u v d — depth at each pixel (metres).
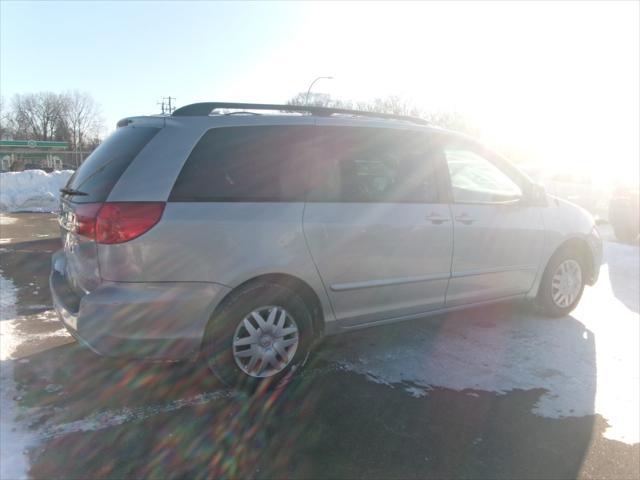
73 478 2.42
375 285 3.57
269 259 3.09
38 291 5.36
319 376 3.55
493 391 3.42
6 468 2.45
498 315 5.02
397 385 3.46
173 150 2.98
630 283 6.61
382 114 3.97
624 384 3.59
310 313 3.45
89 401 3.11
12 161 55.28
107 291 2.79
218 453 2.66
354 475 2.54
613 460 2.74
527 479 2.56
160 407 3.07
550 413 3.17
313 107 3.62
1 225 10.22
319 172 3.38
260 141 3.24
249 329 3.15
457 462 2.66
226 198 3.03
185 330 2.92
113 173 2.94
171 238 2.84
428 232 3.77
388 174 3.70
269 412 3.06
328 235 3.31
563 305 4.94
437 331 4.51
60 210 3.59
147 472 2.49
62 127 86.25
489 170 4.40
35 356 3.69
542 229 4.55
